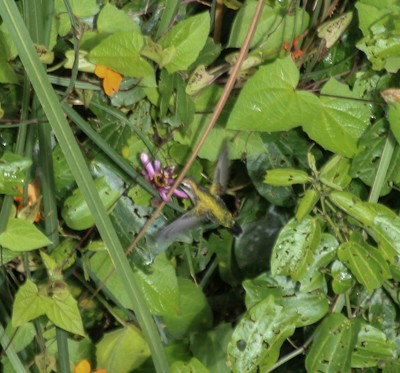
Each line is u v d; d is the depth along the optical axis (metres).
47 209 1.23
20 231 1.16
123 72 1.17
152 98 1.23
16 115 1.25
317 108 1.19
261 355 1.23
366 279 1.22
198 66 1.22
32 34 1.17
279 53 1.27
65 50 1.24
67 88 1.19
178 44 1.18
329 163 1.23
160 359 1.10
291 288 1.26
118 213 1.26
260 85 1.17
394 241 1.22
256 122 1.18
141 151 1.26
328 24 1.24
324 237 1.24
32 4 1.16
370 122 1.26
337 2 1.28
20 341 1.26
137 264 1.26
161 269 1.27
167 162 1.27
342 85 1.22
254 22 1.10
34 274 1.28
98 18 1.20
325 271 1.25
